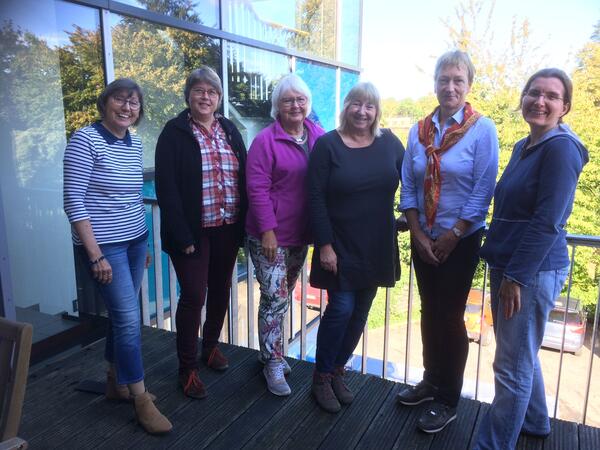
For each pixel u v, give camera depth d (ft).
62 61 11.06
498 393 6.14
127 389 7.83
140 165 7.30
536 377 6.70
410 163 7.23
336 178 6.97
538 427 6.86
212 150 7.66
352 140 7.20
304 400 7.96
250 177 7.48
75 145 6.36
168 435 7.04
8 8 9.93
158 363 9.20
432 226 6.86
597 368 28.35
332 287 7.23
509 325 5.91
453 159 6.55
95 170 6.55
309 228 7.87
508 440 6.14
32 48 10.44
